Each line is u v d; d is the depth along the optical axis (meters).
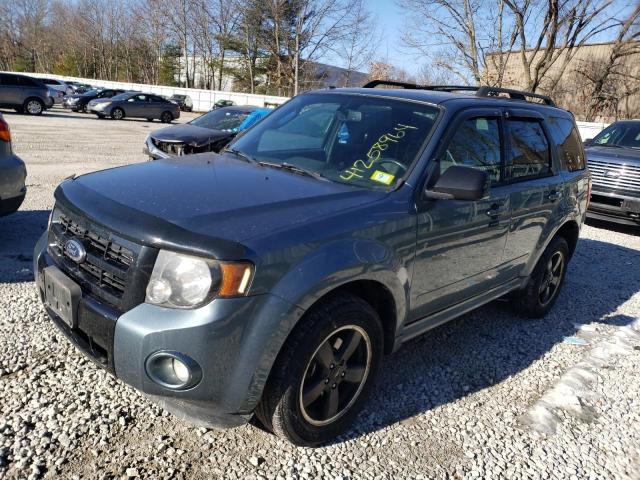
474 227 3.36
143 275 2.23
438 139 3.17
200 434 2.70
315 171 3.15
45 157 11.07
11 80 21.75
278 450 2.66
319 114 3.67
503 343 4.19
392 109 3.46
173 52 57.88
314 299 2.38
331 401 2.66
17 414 2.69
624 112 29.27
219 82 53.34
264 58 48.84
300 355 2.40
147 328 2.17
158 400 2.36
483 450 2.86
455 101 3.51
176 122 27.59
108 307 2.32
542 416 3.22
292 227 2.39
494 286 3.91
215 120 10.47
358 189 2.93
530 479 2.68
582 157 5.07
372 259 2.61
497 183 3.65
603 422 3.24
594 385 3.65
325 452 2.69
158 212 2.37
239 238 2.24
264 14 42.69
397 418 3.05
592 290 5.70
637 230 9.27
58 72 67.75
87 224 2.48
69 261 2.59
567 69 31.11
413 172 3.01
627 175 8.28
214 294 2.17
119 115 25.53
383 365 3.64
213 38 51.91
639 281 6.16
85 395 2.90
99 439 2.58
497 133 3.72
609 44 29.31
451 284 3.36
